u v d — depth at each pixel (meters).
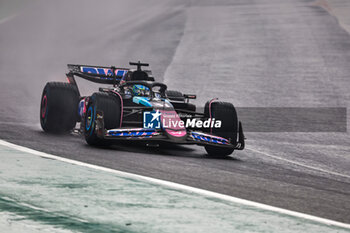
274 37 93.06
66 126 34.88
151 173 22.11
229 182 21.61
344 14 115.50
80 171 20.59
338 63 75.00
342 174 27.25
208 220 15.12
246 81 65.19
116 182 19.09
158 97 31.67
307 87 62.41
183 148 33.06
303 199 19.41
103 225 13.98
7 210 14.63
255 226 14.85
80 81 67.44
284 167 27.94
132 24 117.88
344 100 56.94
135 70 34.03
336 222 15.99
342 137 40.75
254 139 38.00
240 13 120.19
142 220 14.67
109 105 29.61
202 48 86.75
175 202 16.84
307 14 115.50
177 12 129.25
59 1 160.62
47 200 15.97
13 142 28.02
